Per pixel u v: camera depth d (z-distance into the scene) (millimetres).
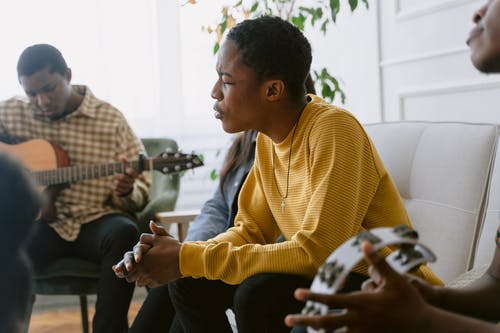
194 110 3512
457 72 2324
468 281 1188
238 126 1475
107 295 2279
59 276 2385
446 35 2361
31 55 2416
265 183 1558
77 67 3316
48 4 3248
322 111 1429
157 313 1609
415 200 1655
